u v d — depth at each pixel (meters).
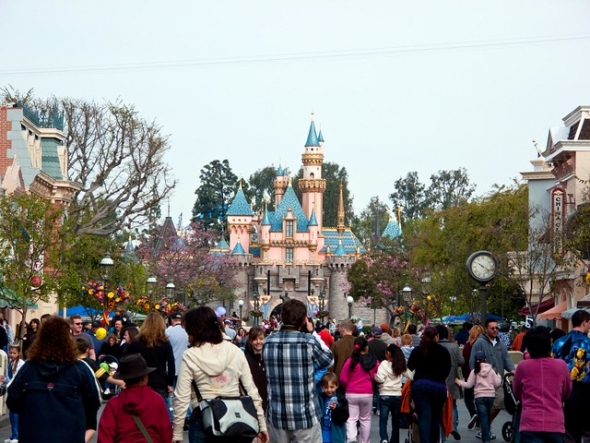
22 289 43.06
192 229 132.88
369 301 174.75
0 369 25.77
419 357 20.34
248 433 13.73
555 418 16.03
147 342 20.33
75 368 13.38
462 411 34.69
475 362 23.77
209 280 124.25
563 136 59.16
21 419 13.34
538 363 16.20
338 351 24.19
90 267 61.69
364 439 22.42
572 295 55.34
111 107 78.69
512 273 57.56
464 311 73.31
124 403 13.25
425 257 79.56
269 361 15.15
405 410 21.59
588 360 17.70
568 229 48.75
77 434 13.25
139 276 71.12
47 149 69.38
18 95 85.88
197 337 14.23
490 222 65.06
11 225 44.03
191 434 14.12
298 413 15.03
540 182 65.69
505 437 24.83
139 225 74.75
